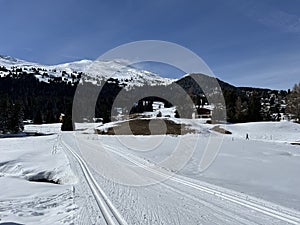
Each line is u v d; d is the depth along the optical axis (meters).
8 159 18.02
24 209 7.87
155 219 6.57
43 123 96.06
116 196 8.65
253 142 26.75
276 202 8.45
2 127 67.56
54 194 9.85
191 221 6.50
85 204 7.82
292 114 60.34
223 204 7.95
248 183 11.42
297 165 15.72
